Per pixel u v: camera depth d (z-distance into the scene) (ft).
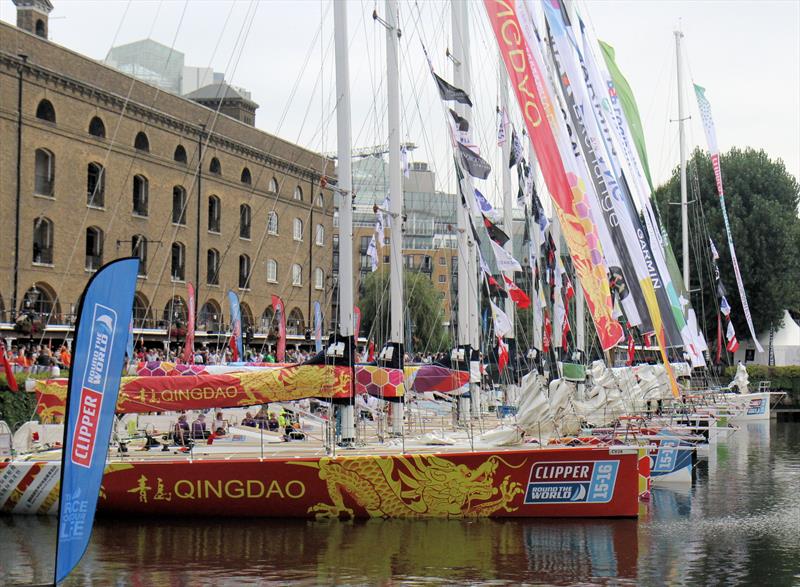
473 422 98.17
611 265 93.04
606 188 94.17
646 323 92.84
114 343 51.90
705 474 106.52
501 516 73.31
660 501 86.22
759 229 246.27
